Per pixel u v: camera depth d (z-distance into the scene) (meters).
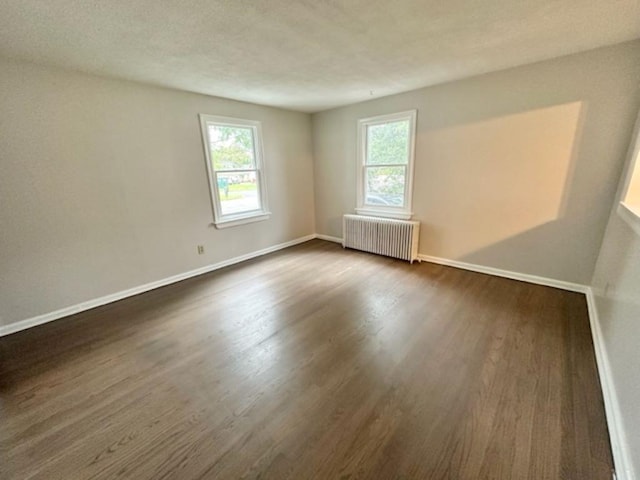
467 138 3.37
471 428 1.49
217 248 4.03
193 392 1.79
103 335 2.46
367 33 2.08
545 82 2.78
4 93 2.31
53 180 2.62
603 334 2.02
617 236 2.19
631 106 2.44
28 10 1.64
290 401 1.70
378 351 2.14
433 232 3.93
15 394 1.82
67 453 1.43
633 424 1.21
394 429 1.50
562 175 2.87
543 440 1.41
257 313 2.76
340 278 3.55
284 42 2.19
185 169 3.54
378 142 4.28
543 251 3.12
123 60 2.41
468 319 2.53
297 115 4.81
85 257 2.88
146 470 1.33
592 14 1.90
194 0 1.61
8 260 2.48
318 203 5.38
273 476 1.29
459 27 2.04
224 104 3.81
